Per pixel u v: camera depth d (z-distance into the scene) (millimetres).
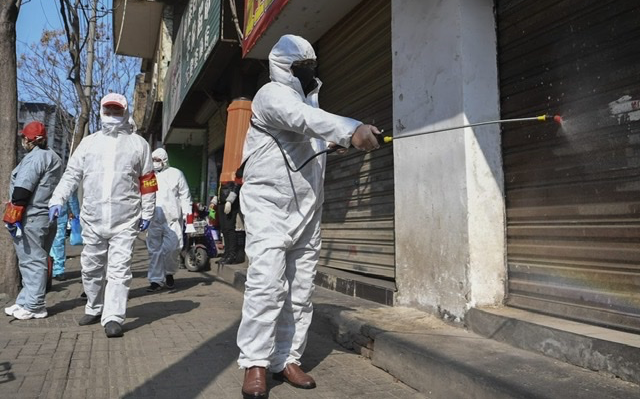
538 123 3572
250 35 7395
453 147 3953
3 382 3355
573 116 3287
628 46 2941
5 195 6414
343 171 6383
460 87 3877
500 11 3963
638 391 2496
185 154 17859
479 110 3881
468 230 3787
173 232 7359
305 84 3271
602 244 3080
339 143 2799
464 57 3883
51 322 5168
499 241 3848
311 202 3203
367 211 5762
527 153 3664
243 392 3002
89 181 4707
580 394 2469
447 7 4047
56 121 29344
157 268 7277
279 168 3076
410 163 4531
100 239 4738
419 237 4391
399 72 4723
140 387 3328
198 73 9758
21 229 5180
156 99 17047
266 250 3025
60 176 5461
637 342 2703
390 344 3576
